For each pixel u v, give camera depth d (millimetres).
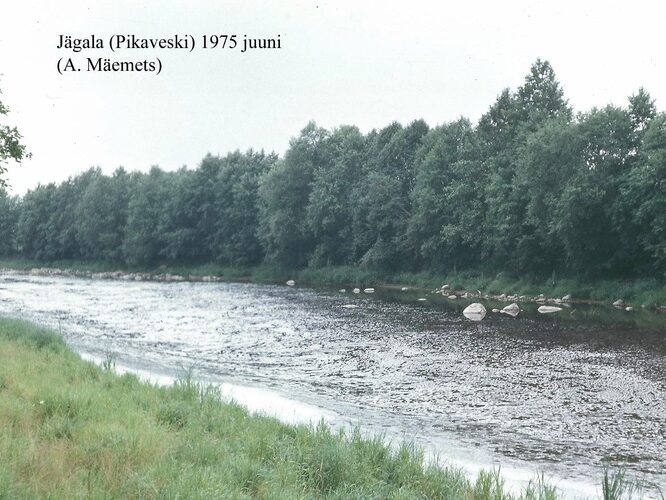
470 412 15211
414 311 38750
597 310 38219
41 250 124188
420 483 9094
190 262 100188
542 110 57500
